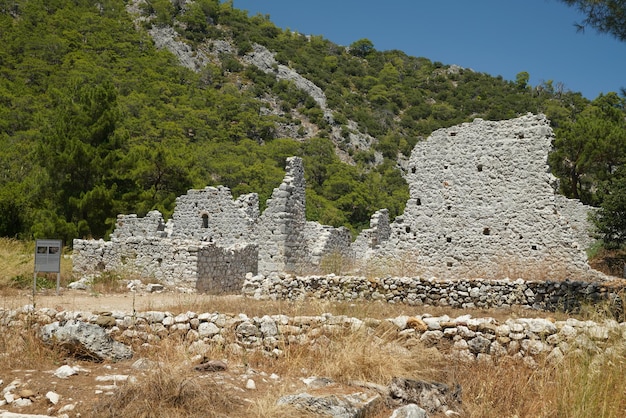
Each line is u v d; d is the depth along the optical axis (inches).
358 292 654.5
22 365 321.7
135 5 5019.7
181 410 247.6
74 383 284.7
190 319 398.9
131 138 2395.4
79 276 895.7
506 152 861.2
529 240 829.2
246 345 377.4
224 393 266.8
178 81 3772.1
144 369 306.0
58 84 2955.2
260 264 953.5
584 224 1280.8
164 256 844.0
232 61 4581.7
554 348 341.7
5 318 412.8
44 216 1325.0
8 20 3713.1
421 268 890.7
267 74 4571.9
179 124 2886.3
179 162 1699.1
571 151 1576.0
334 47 5634.8
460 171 888.3
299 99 4296.3
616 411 257.4
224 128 3203.7
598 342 315.3
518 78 4466.0
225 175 2329.0
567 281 603.5
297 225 981.2
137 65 3686.0
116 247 906.7
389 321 377.7
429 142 917.2
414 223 908.6
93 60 3508.9
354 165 3366.1
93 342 345.4
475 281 626.2
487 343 354.6
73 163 1371.8
